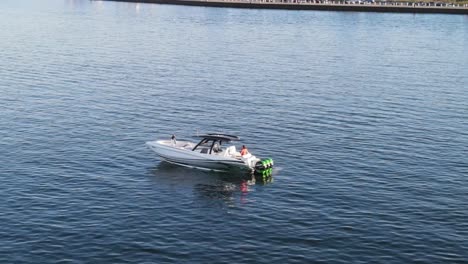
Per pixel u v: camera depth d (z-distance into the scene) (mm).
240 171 51781
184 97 80000
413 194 47156
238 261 36094
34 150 56469
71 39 133750
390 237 39406
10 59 104062
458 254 37312
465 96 84875
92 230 39750
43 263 35312
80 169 51750
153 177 50688
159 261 35906
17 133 61688
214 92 83625
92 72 95562
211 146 53656
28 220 40969
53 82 87000
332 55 121688
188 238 39031
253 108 74812
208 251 37281
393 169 53031
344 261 36188
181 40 138500
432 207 44562
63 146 57938
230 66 105125
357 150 58469
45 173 50406
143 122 67375
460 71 106062
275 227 40844
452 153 58094
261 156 56344
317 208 44219
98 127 64812
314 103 78312
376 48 134000
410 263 36094
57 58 107188
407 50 132000
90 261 35656
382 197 46406
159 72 97500
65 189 46969
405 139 62656
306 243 38500
